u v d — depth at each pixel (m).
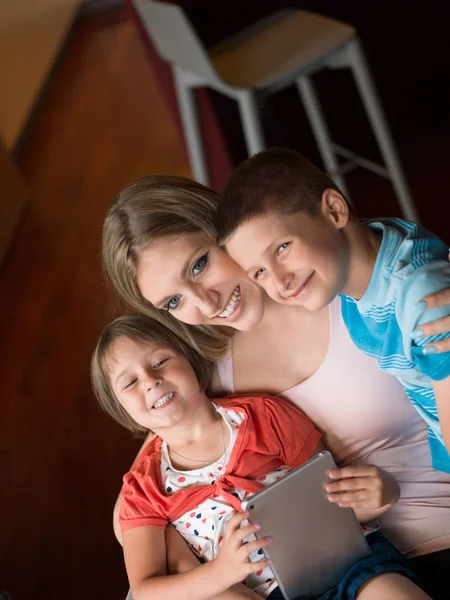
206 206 1.20
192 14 2.61
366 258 1.09
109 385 1.37
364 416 1.33
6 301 3.47
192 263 1.18
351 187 3.19
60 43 5.61
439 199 2.95
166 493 1.32
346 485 1.16
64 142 4.61
